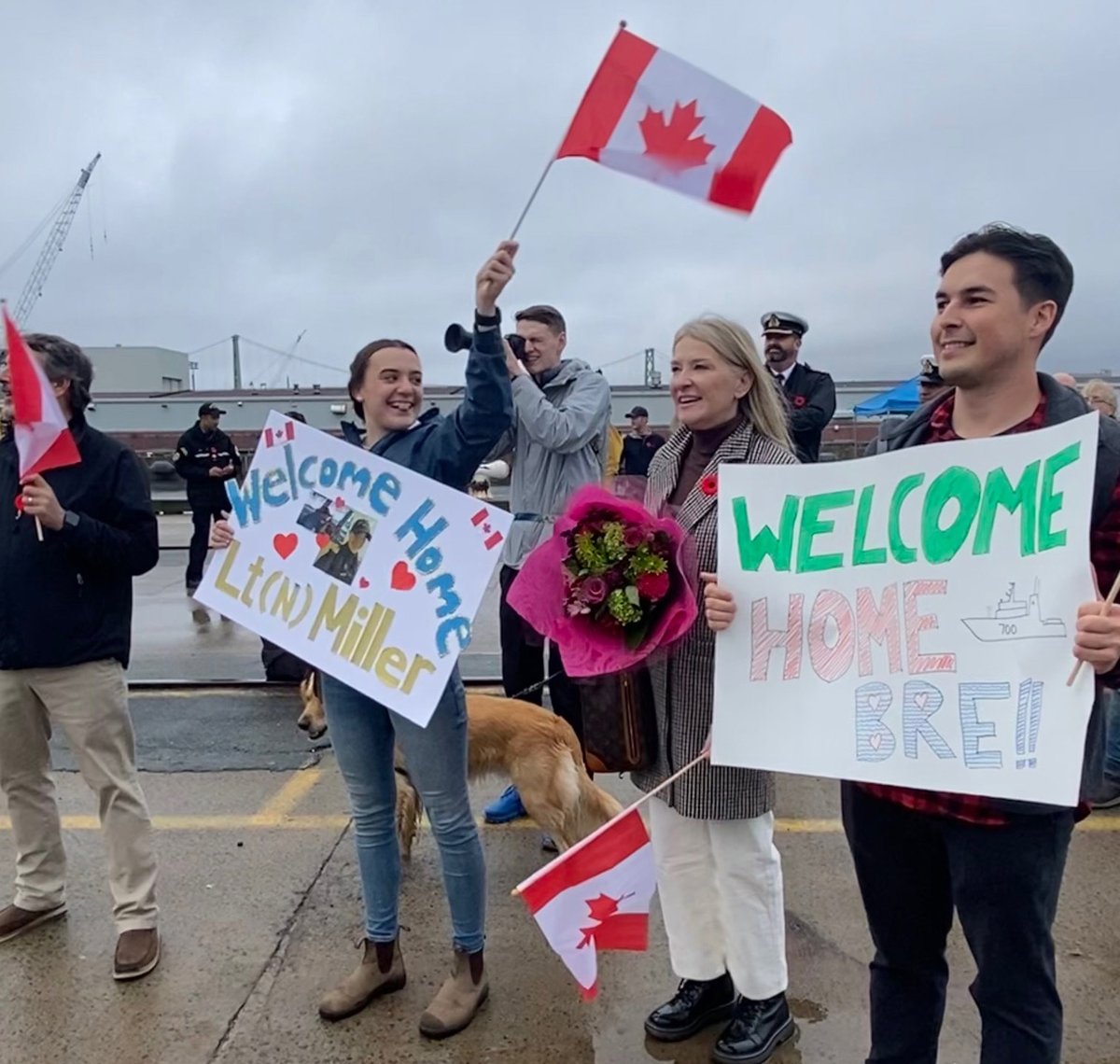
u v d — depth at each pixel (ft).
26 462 9.28
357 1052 9.08
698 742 8.46
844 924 11.33
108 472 10.34
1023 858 6.19
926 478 6.70
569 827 11.94
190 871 12.80
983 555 6.41
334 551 9.38
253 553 9.65
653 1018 9.26
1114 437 6.04
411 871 12.80
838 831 14.01
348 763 9.58
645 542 7.94
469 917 9.57
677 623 7.97
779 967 8.93
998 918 6.29
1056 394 6.38
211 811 14.87
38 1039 9.32
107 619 10.37
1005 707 6.23
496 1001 9.87
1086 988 9.84
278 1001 9.89
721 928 9.05
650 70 7.96
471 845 9.51
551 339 13.29
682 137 7.97
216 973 10.43
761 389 8.59
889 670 6.77
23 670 10.27
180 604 33.96
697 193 8.02
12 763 10.90
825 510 7.17
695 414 8.50
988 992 6.43
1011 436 6.31
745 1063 8.71
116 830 10.47
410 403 9.71
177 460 36.19
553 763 11.96
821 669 7.09
